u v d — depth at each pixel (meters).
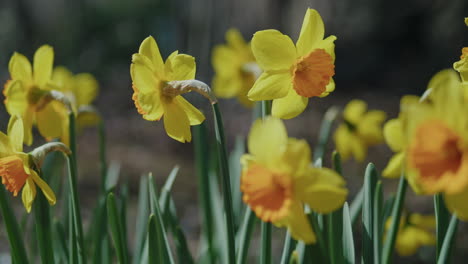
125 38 8.26
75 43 8.01
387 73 7.04
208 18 5.10
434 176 0.98
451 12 6.70
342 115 1.75
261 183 1.03
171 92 1.13
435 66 6.74
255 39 1.14
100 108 5.83
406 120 1.00
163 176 3.74
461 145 0.97
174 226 1.37
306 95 1.13
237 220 1.54
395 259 2.28
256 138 1.03
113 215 1.19
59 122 1.30
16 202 2.77
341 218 1.17
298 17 6.69
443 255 1.12
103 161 1.49
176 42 6.63
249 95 1.14
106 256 1.39
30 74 1.29
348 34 7.36
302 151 1.02
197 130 1.47
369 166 1.17
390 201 1.40
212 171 1.58
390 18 7.13
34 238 1.53
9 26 7.45
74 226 1.20
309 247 1.08
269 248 1.15
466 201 0.99
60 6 8.04
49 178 1.49
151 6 8.29
